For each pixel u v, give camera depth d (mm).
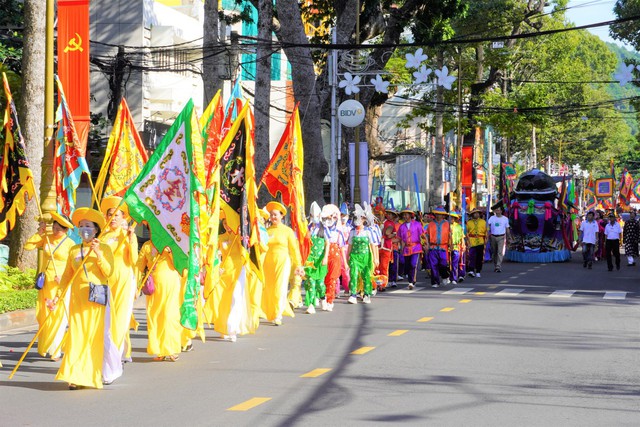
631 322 16141
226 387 9992
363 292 19875
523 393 9578
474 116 53844
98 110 38094
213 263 13172
